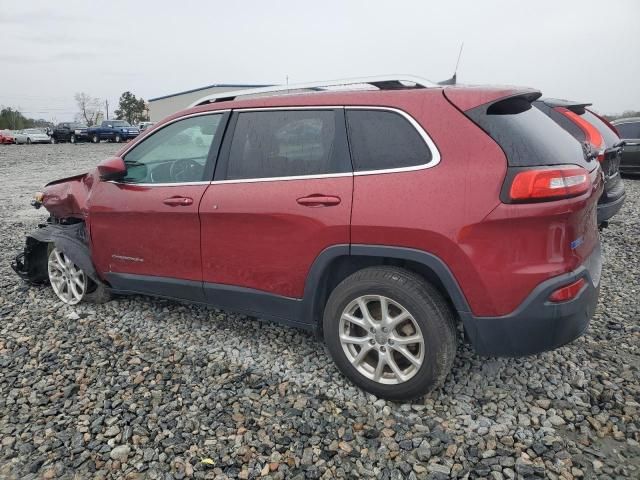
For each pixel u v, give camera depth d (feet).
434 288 8.68
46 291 15.21
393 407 9.00
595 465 7.50
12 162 69.15
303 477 7.39
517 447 7.91
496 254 7.80
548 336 7.97
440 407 8.96
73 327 12.52
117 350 11.30
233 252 10.40
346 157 9.07
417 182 8.32
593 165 9.57
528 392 9.37
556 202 7.63
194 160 11.16
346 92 9.46
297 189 9.41
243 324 12.59
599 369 10.16
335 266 9.56
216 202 10.41
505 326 7.99
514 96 8.43
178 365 10.56
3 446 8.09
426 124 8.44
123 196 12.09
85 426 8.55
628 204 28.50
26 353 11.20
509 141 7.93
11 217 28.43
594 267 8.80
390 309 8.93
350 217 8.76
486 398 9.21
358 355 9.26
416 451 7.86
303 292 9.70
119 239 12.35
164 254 11.59
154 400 9.29
